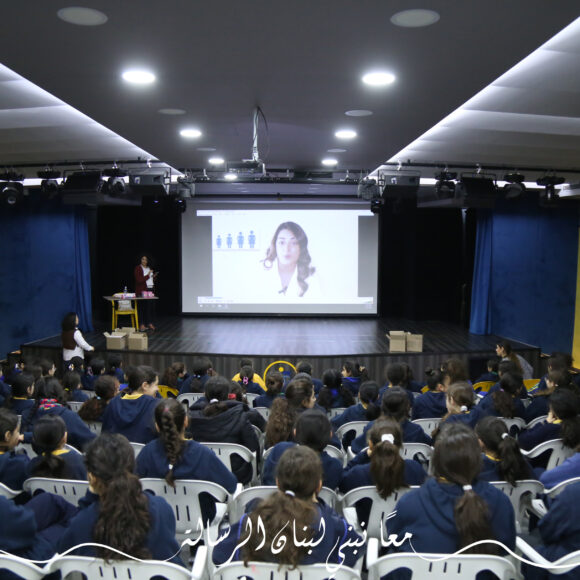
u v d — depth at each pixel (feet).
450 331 40.93
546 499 8.38
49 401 11.93
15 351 37.42
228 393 12.95
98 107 16.26
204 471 8.60
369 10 9.45
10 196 29.55
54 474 8.61
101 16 9.71
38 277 38.63
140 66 12.49
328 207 44.32
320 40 10.87
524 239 40.40
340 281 44.78
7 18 9.78
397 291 47.60
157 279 47.91
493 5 9.18
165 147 23.09
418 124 18.37
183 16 9.71
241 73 13.03
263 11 9.50
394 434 8.34
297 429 8.70
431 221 44.70
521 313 40.60
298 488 5.83
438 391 16.06
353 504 9.02
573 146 25.04
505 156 27.61
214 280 45.24
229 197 44.24
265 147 22.89
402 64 12.30
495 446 8.65
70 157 29.43
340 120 17.88
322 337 36.99
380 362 32.01
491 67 12.46
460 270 45.29
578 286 40.60
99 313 48.37
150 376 12.27
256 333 38.42
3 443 9.32
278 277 44.80
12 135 24.32
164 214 47.11
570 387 14.47
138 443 11.32
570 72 15.42
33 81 13.64
